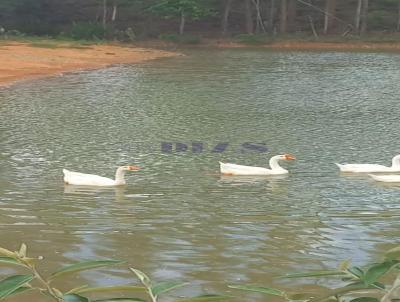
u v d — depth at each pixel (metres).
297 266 8.02
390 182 12.98
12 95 25.62
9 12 68.62
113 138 17.47
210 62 43.16
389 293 2.53
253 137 17.95
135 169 12.60
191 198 11.55
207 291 7.19
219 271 7.83
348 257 8.36
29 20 67.62
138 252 8.49
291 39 62.19
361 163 14.91
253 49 57.56
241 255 8.41
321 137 18.02
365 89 29.61
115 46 55.53
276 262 8.17
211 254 8.42
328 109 23.44
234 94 27.52
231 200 11.45
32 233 9.29
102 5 71.44
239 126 19.67
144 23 67.88
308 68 39.84
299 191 12.20
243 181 13.03
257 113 22.34
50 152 15.57
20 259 2.64
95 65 38.72
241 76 34.75
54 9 70.56
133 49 52.84
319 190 12.30
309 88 29.89
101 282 7.33
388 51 56.38
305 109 23.39
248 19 64.81
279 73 36.56
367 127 19.58
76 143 16.69
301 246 8.80
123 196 11.62
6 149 15.82
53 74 33.28
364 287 2.59
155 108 23.17
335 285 7.36
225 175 13.55
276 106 24.14
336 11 69.19
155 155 15.51
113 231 9.40
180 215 10.38
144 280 2.77
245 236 9.25
